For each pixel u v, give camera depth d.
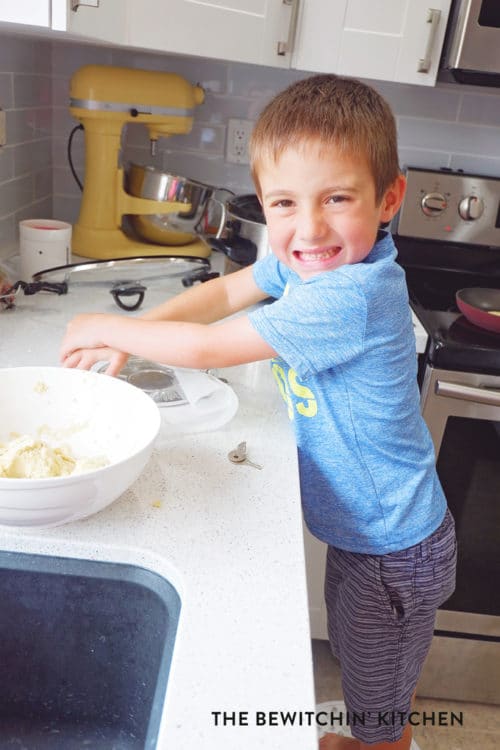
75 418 0.84
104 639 0.69
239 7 1.35
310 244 0.84
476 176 1.83
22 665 0.72
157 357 0.92
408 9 1.49
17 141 1.67
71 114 1.73
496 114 1.92
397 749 1.23
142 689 0.69
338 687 1.62
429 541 1.03
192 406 0.98
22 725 0.72
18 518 0.65
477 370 1.38
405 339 0.92
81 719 0.72
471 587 1.56
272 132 0.83
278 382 1.05
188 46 1.27
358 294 0.83
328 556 1.18
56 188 1.97
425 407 1.42
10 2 0.85
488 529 1.51
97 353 0.97
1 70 1.53
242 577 0.65
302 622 0.60
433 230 1.85
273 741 0.49
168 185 1.66
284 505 0.77
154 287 1.54
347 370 0.90
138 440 0.78
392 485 0.98
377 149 0.83
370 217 0.85
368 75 1.55
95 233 1.69
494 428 1.42
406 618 1.07
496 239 1.87
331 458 0.97
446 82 1.66
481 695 1.66
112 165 1.66
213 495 0.78
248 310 1.42
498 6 1.46
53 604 0.69
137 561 0.68
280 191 0.84
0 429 0.83
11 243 1.70
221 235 1.60
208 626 0.59
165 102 1.63
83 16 0.93
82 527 0.70
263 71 1.88
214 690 0.53
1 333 1.19
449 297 1.69
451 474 1.47
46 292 1.43
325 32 1.50
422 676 1.64
